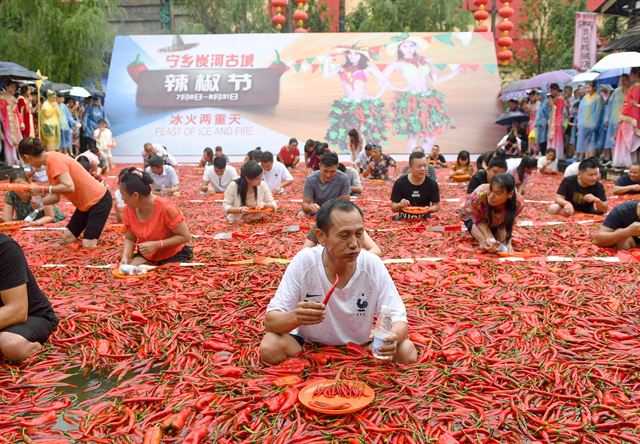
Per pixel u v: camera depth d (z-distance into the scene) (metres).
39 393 3.11
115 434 2.63
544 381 3.12
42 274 5.50
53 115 16.61
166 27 28.28
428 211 8.05
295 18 24.00
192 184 13.78
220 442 2.56
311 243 4.27
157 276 5.30
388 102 22.53
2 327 3.49
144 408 2.91
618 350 3.50
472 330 3.84
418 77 22.75
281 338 3.33
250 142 22.42
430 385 3.04
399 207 8.16
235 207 8.16
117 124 22.52
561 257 5.90
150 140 22.41
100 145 18.19
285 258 6.03
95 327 4.04
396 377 3.11
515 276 5.16
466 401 2.88
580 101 16.34
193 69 22.94
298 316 3.12
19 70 14.89
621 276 5.09
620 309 4.20
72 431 2.69
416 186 8.21
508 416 2.76
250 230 7.73
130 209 5.64
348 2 33.59
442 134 22.47
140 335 3.93
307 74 22.81
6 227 7.39
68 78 21.42
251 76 22.80
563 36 28.81
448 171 16.59
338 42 23.08
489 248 6.17
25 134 15.57
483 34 23.30
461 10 29.38
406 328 3.24
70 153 18.08
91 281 5.25
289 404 2.81
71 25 20.17
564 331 3.79
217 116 22.53
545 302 4.40
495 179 5.98
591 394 2.93
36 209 8.18
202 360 3.47
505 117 21.11
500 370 3.23
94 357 3.55
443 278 5.18
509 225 6.36
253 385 3.04
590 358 3.39
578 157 15.90
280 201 10.62
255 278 5.16
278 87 22.70
